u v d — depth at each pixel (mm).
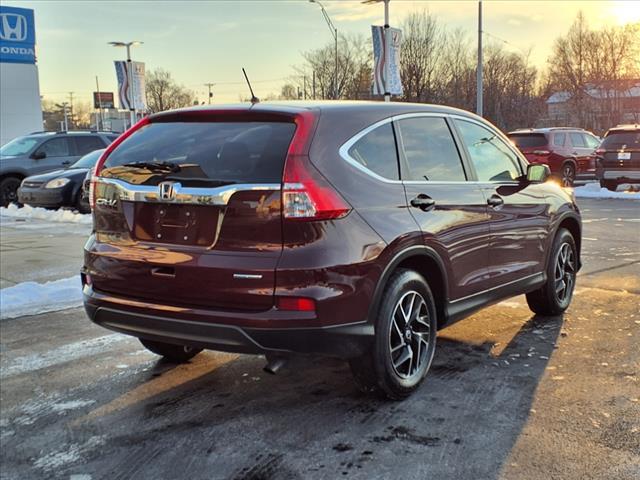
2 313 6113
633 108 64438
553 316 5711
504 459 3166
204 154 3633
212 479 3078
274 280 3268
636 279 7102
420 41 49688
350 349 3463
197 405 3971
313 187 3322
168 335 3572
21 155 16062
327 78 55125
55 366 4695
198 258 3434
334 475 3072
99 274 3869
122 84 32688
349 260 3377
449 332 5309
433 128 4402
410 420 3645
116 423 3730
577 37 62906
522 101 55375
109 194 3883
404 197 3857
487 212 4570
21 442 3508
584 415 3637
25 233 11719
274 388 4223
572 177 19281
